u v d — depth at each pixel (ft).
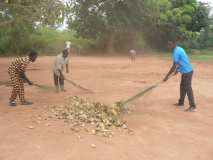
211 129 26.86
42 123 26.68
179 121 28.94
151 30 145.79
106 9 129.18
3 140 22.84
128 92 42.55
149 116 30.22
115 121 27.27
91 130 24.88
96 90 44.16
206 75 64.75
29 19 45.73
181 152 21.74
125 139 23.66
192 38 157.48
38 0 44.21
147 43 149.79
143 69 75.66
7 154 20.51
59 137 23.45
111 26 132.16
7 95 39.58
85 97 38.55
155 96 40.01
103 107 30.60
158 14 138.41
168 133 25.44
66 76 60.03
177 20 142.92
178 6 151.23
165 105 35.06
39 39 139.74
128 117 29.66
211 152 21.91
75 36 138.92
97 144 22.39
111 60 106.11
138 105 34.86
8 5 45.24
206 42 172.45
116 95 40.19
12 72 32.71
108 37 139.23
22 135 23.82
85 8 130.00
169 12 141.59
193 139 24.31
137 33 141.28
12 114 29.60
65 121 27.09
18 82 32.94
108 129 25.49
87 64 87.81
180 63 32.65
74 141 22.76
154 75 63.21
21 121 27.25
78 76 60.39
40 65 83.51
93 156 20.45
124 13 130.72
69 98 37.60
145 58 118.32
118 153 21.08
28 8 44.60
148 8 132.46
